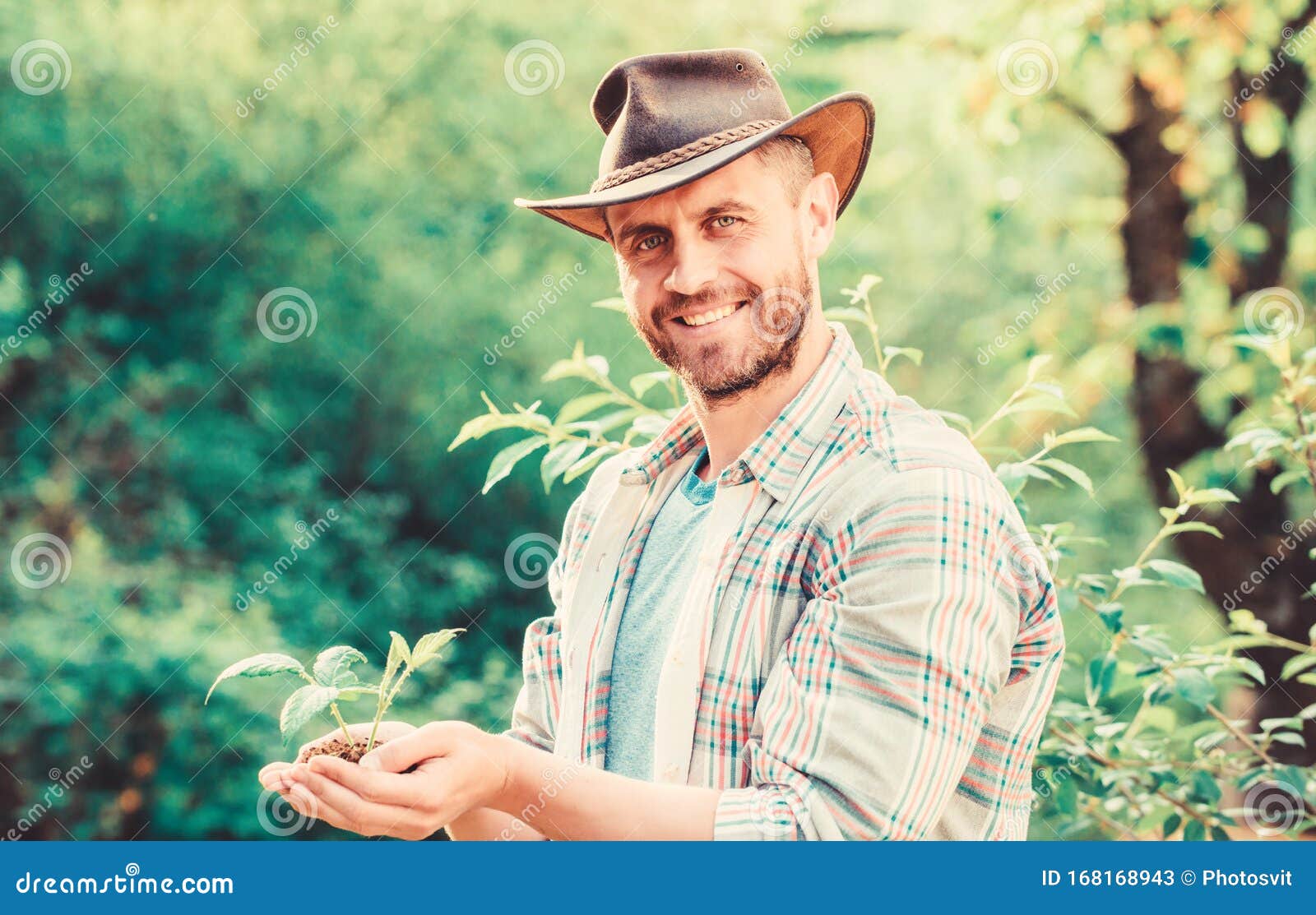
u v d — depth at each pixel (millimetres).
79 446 6609
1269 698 4105
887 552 1294
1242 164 4957
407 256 7203
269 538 6660
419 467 7172
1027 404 2125
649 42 7461
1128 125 5004
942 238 7664
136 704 5723
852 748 1236
